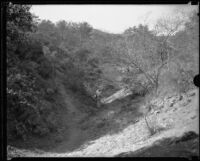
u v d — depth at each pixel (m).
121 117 20.09
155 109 16.72
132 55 20.11
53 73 30.77
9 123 15.69
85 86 34.44
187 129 9.34
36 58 26.27
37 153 14.29
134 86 23.91
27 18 20.47
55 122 20.91
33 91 20.80
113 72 39.16
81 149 15.17
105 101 31.33
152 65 19.62
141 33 20.69
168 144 8.60
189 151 7.37
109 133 17.47
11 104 16.67
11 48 20.95
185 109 13.42
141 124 15.90
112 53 24.22
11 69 19.58
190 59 15.11
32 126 17.28
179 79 16.03
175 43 17.64
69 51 49.47
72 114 25.94
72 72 38.12
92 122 22.03
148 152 8.68
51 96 25.12
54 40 49.66
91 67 42.62
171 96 16.70
